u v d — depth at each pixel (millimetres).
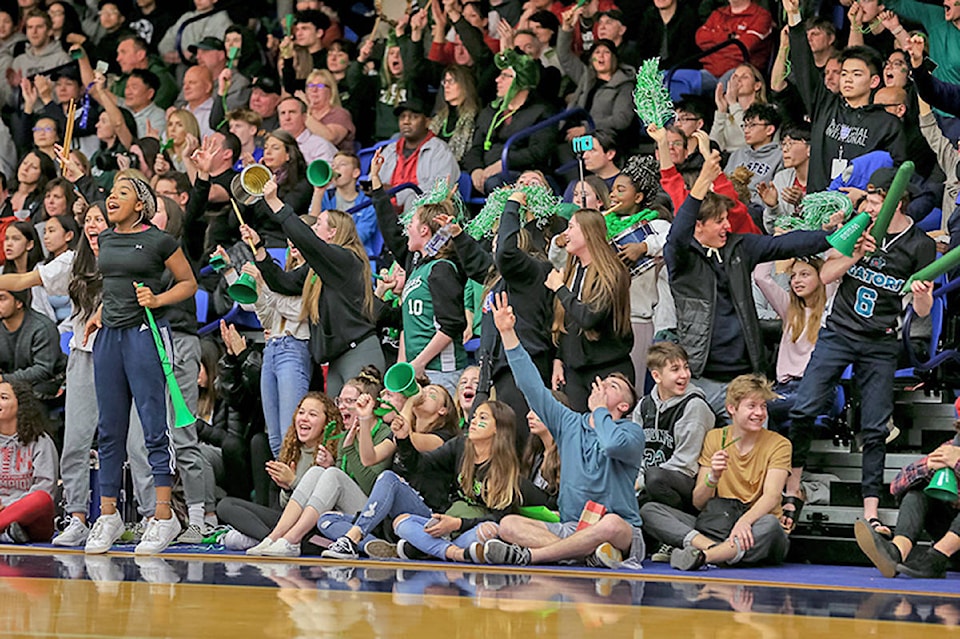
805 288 11641
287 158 14953
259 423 13562
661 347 11227
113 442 11000
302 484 11211
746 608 7859
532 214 12211
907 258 11094
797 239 11398
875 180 11094
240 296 12211
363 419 11172
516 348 10734
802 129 13609
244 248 14773
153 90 18391
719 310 11539
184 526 12602
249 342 14867
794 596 8594
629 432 10422
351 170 15148
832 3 15672
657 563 10891
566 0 16828
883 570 9977
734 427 10938
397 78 17312
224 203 15398
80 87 18453
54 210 15117
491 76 16734
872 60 13141
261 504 12828
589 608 7711
